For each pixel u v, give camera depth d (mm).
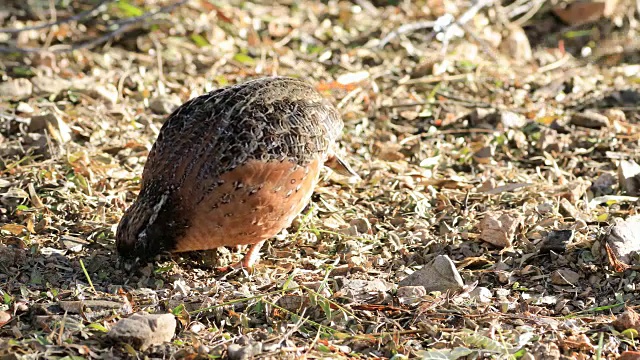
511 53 16750
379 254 10164
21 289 8969
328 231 10438
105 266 9586
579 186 11414
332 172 11859
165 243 8984
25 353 7949
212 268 9734
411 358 8164
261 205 8953
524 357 8008
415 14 17734
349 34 17047
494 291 9344
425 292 9062
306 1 18391
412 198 11297
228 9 17297
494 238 10141
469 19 17281
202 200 8781
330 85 14414
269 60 15914
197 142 8961
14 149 12148
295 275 9586
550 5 18375
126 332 8039
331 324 8664
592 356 8234
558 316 8891
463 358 8156
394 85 15117
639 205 11102
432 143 13297
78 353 7973
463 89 15031
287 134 9086
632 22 17969
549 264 9797
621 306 9000
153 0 17547
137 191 11359
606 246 9633
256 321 8727
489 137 13391
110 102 13898
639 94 14664
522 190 11531
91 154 12078
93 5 17328
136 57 15672
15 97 13906
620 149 12828
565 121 13781
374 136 13445
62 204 10844
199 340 8344
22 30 14141
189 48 16094
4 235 10156
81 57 15438
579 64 16578
